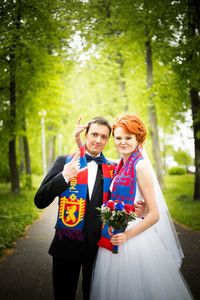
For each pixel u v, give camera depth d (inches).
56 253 110.3
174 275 106.0
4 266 198.5
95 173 115.0
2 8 412.8
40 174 1245.1
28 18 442.9
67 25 466.6
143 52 580.1
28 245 247.0
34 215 369.7
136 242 105.0
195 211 374.9
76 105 799.1
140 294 100.9
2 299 151.6
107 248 105.3
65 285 111.7
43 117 659.4
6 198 507.5
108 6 467.5
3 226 290.2
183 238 269.1
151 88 473.7
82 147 113.3
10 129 545.0
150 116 610.5
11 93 538.6
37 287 165.6
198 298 149.9
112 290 102.5
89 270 112.2
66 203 111.4
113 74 684.1
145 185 103.1
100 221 111.6
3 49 426.0
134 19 473.1
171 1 373.4
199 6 356.8
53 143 1080.2
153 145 615.5
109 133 116.3
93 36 507.5
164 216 115.6
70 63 639.8
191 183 837.2
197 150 448.8
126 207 97.4
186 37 380.2
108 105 730.8
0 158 674.8
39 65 495.5
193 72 372.2
